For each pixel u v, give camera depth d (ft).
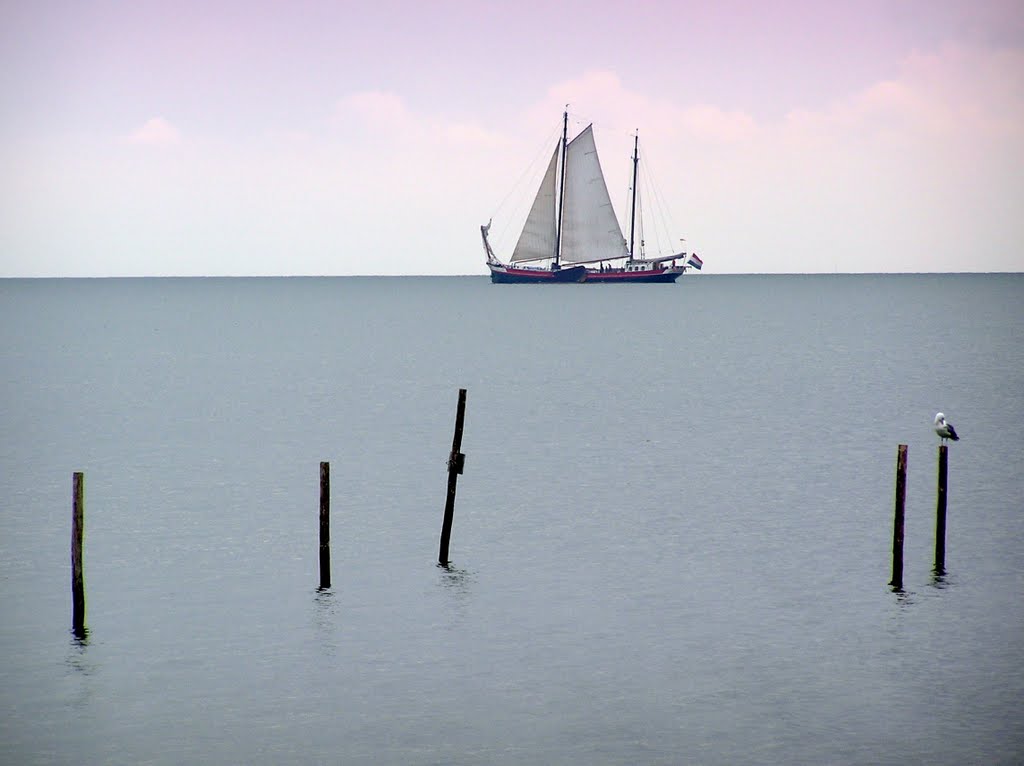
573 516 198.59
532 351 597.11
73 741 110.01
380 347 631.15
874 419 326.44
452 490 167.84
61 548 176.65
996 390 400.47
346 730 112.47
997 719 114.21
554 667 127.54
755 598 151.12
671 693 120.47
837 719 114.32
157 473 241.14
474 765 105.70
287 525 192.13
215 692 120.98
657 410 348.59
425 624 141.38
